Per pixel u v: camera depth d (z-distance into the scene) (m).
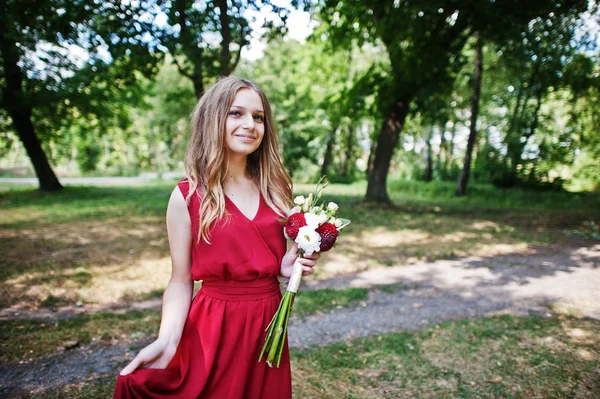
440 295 5.09
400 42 10.92
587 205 15.59
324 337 3.87
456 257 7.01
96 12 8.80
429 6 8.55
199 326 1.50
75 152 38.00
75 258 6.49
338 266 6.35
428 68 11.33
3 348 3.41
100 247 7.27
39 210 11.89
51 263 6.16
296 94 25.34
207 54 9.95
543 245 7.98
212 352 1.44
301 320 4.25
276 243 1.62
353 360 3.38
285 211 1.72
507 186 20.98
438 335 3.87
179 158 37.78
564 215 12.48
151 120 35.16
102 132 19.83
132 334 3.78
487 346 3.64
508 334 3.89
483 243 8.05
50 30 8.69
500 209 14.36
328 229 1.60
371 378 3.12
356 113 13.66
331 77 18.23
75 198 15.17
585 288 5.39
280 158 1.78
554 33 11.67
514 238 8.62
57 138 19.38
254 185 1.71
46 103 15.49
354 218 10.86
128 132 35.69
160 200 14.10
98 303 4.64
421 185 22.22
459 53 11.94
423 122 14.25
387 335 3.86
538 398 2.85
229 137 1.55
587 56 13.86
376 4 10.01
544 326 4.09
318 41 13.27
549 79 13.45
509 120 20.58
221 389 1.45
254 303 1.52
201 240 1.49
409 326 4.13
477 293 5.17
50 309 4.43
